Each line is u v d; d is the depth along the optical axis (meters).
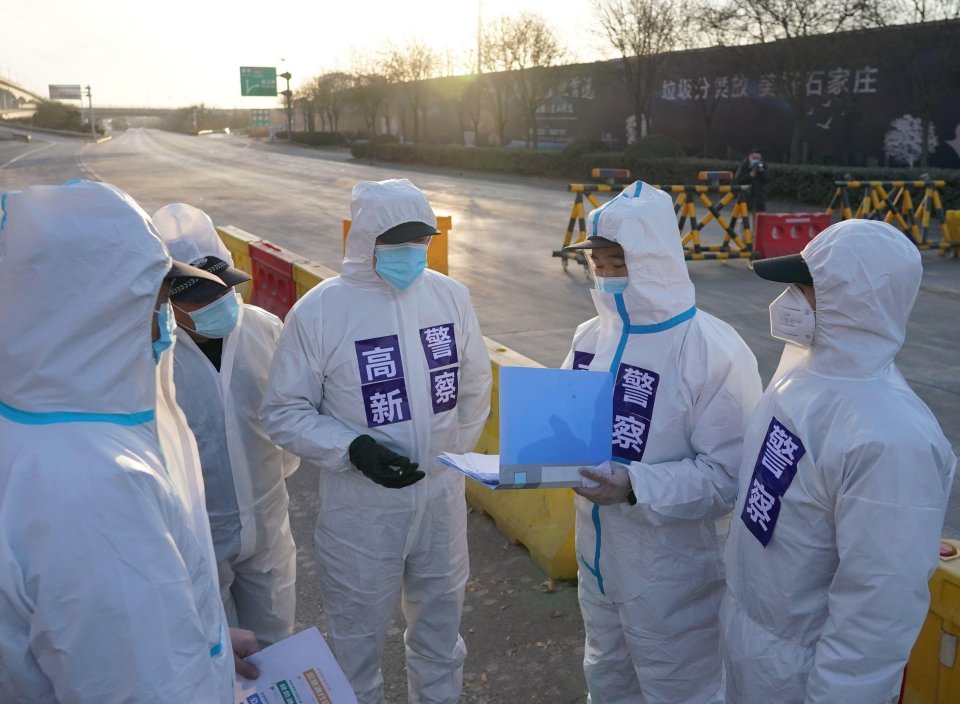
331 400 2.58
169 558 1.35
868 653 1.69
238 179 30.78
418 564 2.75
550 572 3.88
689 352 2.33
